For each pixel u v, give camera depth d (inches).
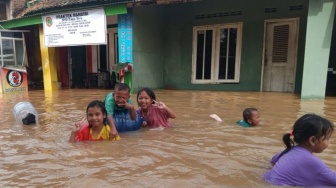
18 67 485.1
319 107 270.4
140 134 172.2
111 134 159.5
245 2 438.6
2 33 486.9
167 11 502.9
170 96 371.2
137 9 427.2
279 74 431.5
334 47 399.2
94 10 417.4
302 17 401.4
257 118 191.5
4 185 98.9
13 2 614.2
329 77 409.1
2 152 136.3
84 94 418.6
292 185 96.0
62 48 580.7
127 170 111.4
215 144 148.6
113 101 176.2
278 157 114.4
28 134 172.9
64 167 115.2
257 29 434.3
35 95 417.7
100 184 98.2
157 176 105.4
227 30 458.6
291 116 225.1
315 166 96.5
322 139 101.7
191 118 221.6
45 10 458.3
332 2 310.8
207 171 110.8
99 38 422.0
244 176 105.9
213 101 319.6
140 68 446.9
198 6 476.1
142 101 193.5
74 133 155.0
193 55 488.4
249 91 442.9
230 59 462.3
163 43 512.1
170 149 139.6
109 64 564.4
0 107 294.8
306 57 323.0
